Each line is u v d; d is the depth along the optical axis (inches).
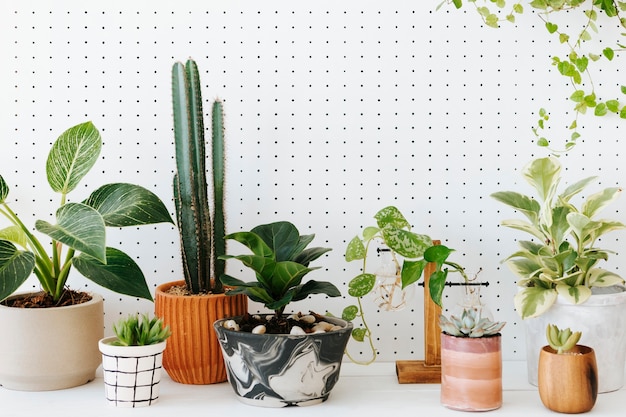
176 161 49.9
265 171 55.8
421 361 51.9
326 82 55.7
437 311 50.5
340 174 55.9
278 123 55.7
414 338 56.2
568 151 56.5
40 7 54.8
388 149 55.9
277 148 55.8
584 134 56.6
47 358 46.3
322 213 56.0
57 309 46.6
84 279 55.6
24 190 55.2
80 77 55.1
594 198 49.6
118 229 55.5
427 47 55.7
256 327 44.8
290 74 55.6
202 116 49.6
